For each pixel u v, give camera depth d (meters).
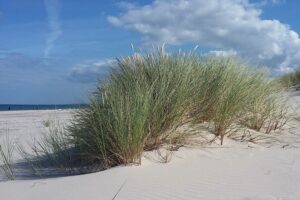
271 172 4.17
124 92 5.40
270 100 7.01
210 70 6.23
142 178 4.07
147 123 4.95
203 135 5.52
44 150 5.84
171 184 3.85
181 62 5.99
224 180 3.93
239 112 6.18
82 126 5.48
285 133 6.30
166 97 5.34
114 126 4.79
